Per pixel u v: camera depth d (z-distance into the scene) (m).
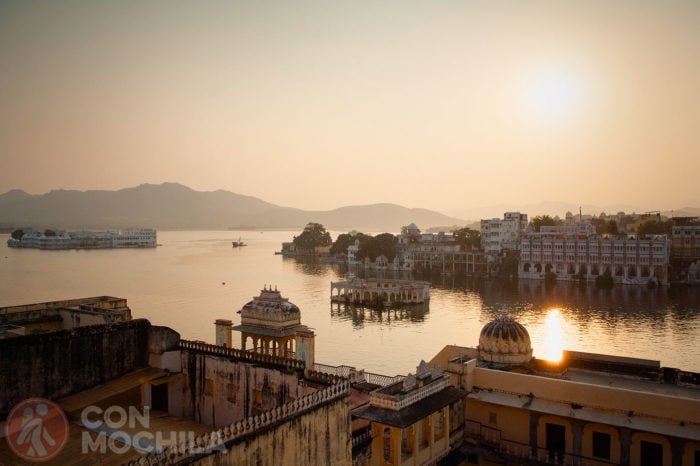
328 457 29.95
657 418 36.84
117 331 38.25
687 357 95.19
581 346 103.81
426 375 38.88
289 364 36.16
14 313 47.94
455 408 42.72
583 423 39.16
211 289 183.25
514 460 41.00
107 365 37.50
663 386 45.38
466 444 42.88
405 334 117.75
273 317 52.25
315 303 162.50
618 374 48.34
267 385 35.47
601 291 179.25
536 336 112.69
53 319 49.34
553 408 40.31
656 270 197.62
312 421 28.91
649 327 120.69
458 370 43.91
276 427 26.80
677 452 35.75
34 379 33.50
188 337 108.38
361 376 49.22
